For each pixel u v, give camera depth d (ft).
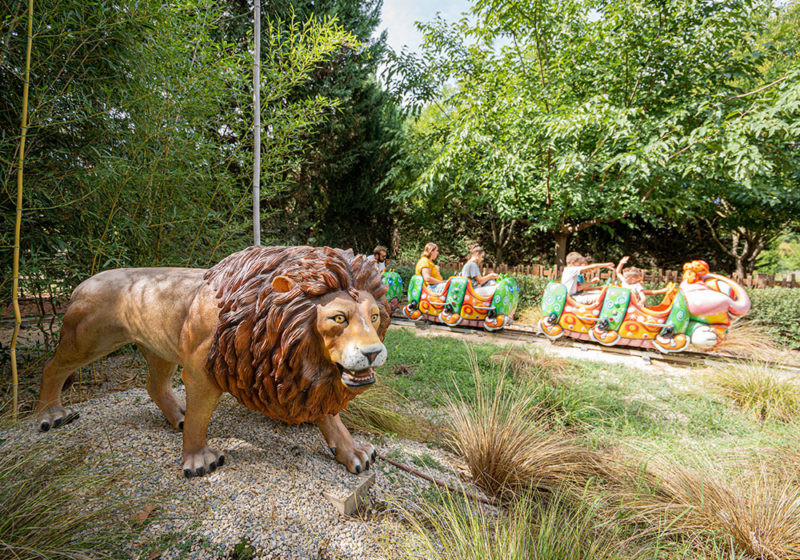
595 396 11.93
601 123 22.45
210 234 12.82
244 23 24.50
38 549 4.28
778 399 11.66
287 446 7.21
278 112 13.69
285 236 33.55
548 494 7.38
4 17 6.81
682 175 23.07
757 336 19.26
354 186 39.11
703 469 7.84
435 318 23.31
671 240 37.19
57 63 7.87
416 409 10.95
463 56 33.01
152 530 4.94
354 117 35.29
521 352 16.61
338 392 5.76
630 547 5.98
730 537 6.13
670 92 25.21
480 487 7.66
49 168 8.40
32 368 9.78
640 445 9.36
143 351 7.32
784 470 7.87
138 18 8.05
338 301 5.13
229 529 5.13
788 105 18.54
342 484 6.29
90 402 8.39
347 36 13.34
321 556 5.06
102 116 8.70
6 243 8.11
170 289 6.20
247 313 5.28
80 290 6.75
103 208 9.66
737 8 23.26
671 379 14.62
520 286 28.45
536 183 27.30
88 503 5.18
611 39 24.16
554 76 26.68
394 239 47.42
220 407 8.50
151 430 7.20
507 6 25.67
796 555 5.73
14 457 5.62
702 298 16.39
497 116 26.86
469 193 32.07
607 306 18.24
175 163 10.93
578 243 40.01
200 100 11.10
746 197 25.39
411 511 6.29
